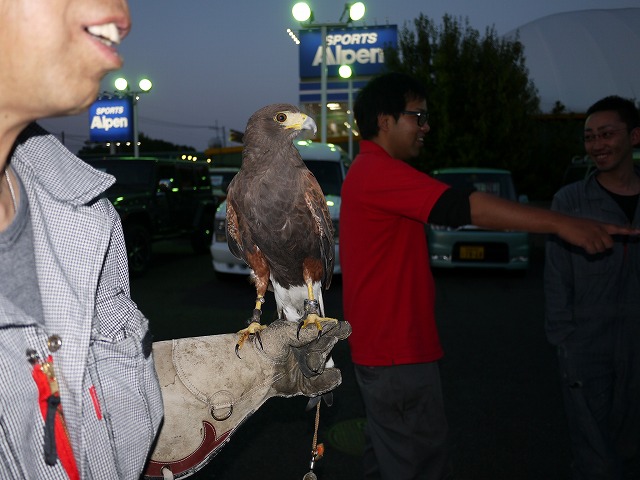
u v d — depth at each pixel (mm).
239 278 10273
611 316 2701
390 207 2197
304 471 3639
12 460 880
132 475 1081
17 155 1029
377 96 2504
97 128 25797
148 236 10867
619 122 2738
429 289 2426
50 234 1005
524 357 5891
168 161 12117
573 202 2840
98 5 853
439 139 18797
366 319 2381
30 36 804
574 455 2762
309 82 29219
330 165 9758
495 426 4277
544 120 24047
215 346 1459
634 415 2770
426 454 2408
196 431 1379
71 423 938
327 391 1611
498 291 9258
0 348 875
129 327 1167
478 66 18891
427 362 2393
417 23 19703
